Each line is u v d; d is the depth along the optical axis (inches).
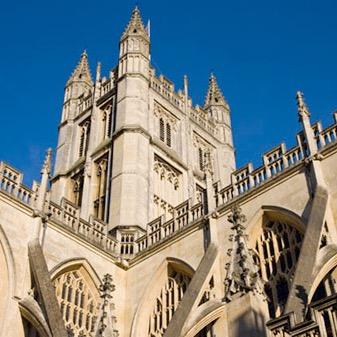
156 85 2746.1
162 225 1831.9
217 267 1523.1
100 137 2598.4
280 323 992.9
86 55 3218.5
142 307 1678.2
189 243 1667.1
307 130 1525.6
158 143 2477.9
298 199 1444.4
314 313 933.2
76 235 1716.3
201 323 1380.4
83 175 2479.1
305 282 1138.7
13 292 1439.5
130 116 2432.3
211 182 1745.8
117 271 1782.7
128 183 2162.9
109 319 1344.7
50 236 1640.0
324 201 1344.7
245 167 1678.2
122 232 1958.7
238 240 1283.2
